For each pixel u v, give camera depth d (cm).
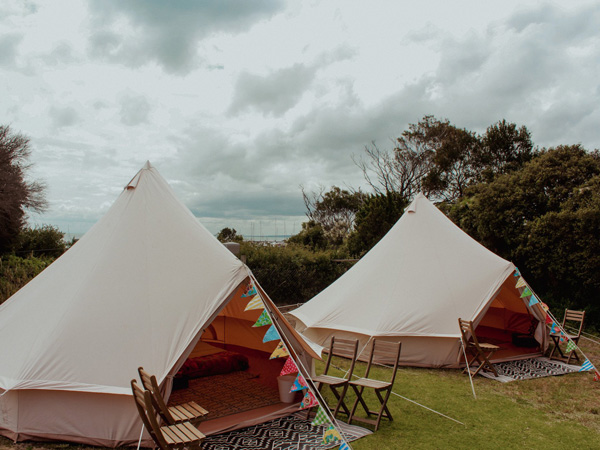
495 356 862
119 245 553
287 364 455
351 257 1864
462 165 2909
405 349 786
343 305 855
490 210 1372
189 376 712
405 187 3169
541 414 567
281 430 495
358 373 745
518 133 2741
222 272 552
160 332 483
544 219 1212
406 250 883
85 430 443
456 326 781
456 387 674
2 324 535
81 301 497
